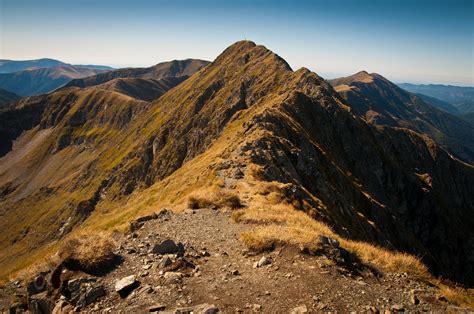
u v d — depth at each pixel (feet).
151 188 356.59
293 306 38.86
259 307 38.68
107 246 53.11
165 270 48.03
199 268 49.11
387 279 47.96
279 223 70.44
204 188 117.39
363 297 41.45
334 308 38.60
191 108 635.25
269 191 106.42
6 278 58.44
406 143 653.30
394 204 402.52
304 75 469.98
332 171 268.21
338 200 204.44
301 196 116.57
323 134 353.51
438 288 47.52
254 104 467.93
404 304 41.04
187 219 76.33
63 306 42.83
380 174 394.93
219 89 648.79
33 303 46.26
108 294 43.37
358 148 391.24
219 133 478.59
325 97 410.11
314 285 43.16
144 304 40.34
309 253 51.21
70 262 49.90
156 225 72.90
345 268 48.60
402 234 282.77
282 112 308.60
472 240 446.19
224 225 70.90
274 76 536.42
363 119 491.31
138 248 56.70
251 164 144.97
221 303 39.70
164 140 623.77
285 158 186.09
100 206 626.23
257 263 49.52
